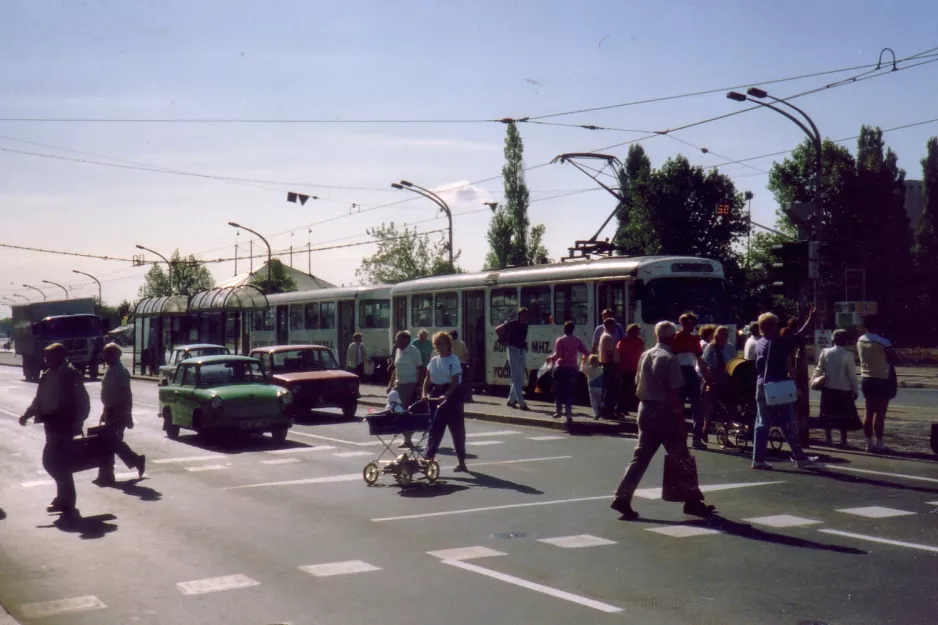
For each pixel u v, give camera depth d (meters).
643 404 10.27
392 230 68.00
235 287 43.34
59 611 7.20
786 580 7.52
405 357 16.39
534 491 12.07
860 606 6.77
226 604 7.25
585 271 23.62
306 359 23.39
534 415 20.86
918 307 52.91
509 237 71.25
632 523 9.92
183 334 47.84
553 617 6.68
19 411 29.16
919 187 91.38
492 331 27.27
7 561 8.97
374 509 11.12
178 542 9.56
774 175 54.00
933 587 7.25
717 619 6.55
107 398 13.57
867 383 14.74
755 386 15.34
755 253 51.56
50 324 48.47
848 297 28.72
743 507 10.64
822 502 10.87
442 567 8.23
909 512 10.23
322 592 7.50
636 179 50.66
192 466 15.22
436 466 12.97
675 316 22.00
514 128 70.88
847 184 51.75
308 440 18.58
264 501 11.84
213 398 17.77
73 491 11.57
